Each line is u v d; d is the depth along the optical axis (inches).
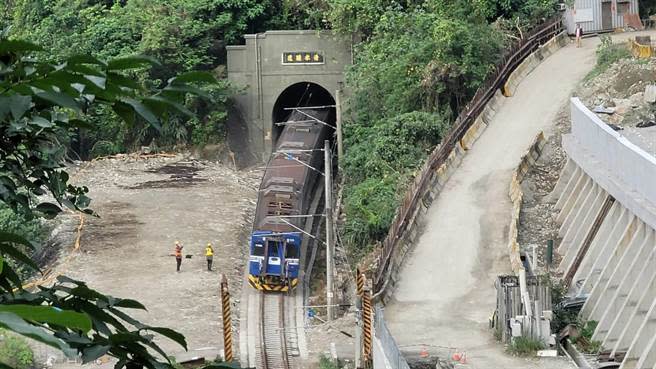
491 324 3184.1
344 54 5979.3
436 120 5012.3
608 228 3484.3
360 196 4616.1
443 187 4313.5
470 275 3622.0
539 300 3058.6
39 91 634.2
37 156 808.9
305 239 4795.8
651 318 2839.6
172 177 5615.2
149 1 6107.3
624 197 3272.6
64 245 4571.9
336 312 4060.0
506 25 5728.3
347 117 5511.8
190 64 6013.8
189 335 3757.4
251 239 4306.1
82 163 5782.5
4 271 697.6
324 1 6087.6
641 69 4953.3
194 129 5999.0
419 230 3956.7
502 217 4040.4
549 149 4630.9
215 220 4972.9
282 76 6048.2
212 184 5536.4
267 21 6318.9
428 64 5226.4
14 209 801.6
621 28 5989.2
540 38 5743.1
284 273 4242.1
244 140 6097.4
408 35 5457.7
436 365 2955.2
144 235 4726.9
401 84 5295.3
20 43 629.0
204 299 4082.2
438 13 5531.5
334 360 3533.5
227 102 6048.2
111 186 5447.8
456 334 3154.5
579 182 3949.3
